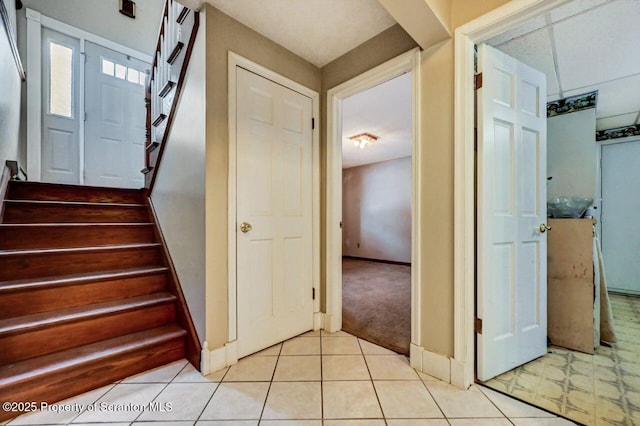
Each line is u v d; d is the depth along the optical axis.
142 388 1.47
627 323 2.43
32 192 2.33
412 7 1.36
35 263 1.80
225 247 1.72
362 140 4.32
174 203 2.04
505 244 1.66
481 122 1.54
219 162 1.69
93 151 3.65
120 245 2.18
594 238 2.01
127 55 3.94
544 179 1.88
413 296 1.70
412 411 1.31
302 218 2.18
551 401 1.39
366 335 2.16
